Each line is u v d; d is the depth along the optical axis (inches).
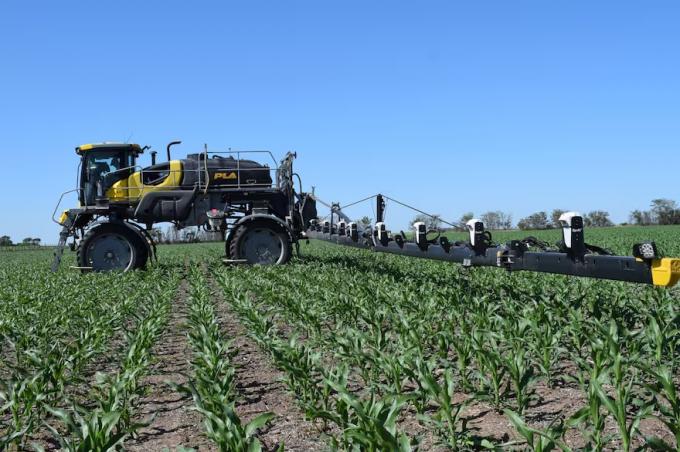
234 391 226.7
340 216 589.9
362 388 220.5
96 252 629.9
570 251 246.5
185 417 201.8
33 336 283.1
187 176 655.8
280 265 621.6
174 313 415.5
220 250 1151.6
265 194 668.1
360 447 139.9
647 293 301.1
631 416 177.6
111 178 653.3
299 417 195.9
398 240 417.4
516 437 166.7
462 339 232.8
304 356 212.5
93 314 309.0
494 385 191.5
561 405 191.6
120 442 147.3
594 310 257.1
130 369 212.4
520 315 271.6
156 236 728.3
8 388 195.6
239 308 338.3
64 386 208.4
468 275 478.9
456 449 157.8
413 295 343.9
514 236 1685.5
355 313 314.7
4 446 155.1
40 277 600.4
